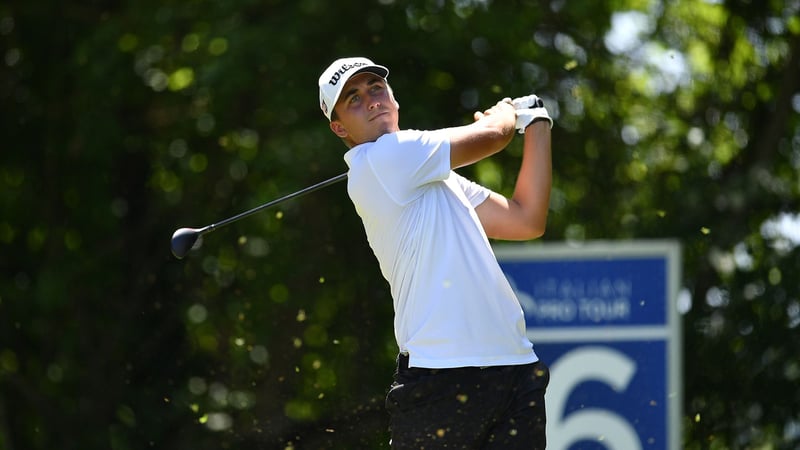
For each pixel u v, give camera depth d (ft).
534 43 127.03
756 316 121.19
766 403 118.73
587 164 132.77
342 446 88.43
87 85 126.52
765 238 126.82
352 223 116.67
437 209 45.14
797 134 140.26
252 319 116.67
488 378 43.86
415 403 44.32
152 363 122.72
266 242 120.06
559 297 64.39
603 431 63.93
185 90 126.82
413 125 115.75
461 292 44.14
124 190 137.28
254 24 117.39
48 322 136.56
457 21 120.78
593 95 134.21
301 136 111.96
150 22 125.39
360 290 116.37
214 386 116.37
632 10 139.13
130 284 132.16
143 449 116.67
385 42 119.55
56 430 129.59
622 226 129.29
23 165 140.97
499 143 46.75
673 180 134.51
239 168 127.85
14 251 142.41
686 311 122.01
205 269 124.36
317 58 117.80
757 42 141.49
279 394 108.99
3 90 139.95
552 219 128.26
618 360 63.98
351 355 111.96
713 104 142.31
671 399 63.62
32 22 137.69
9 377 132.05
